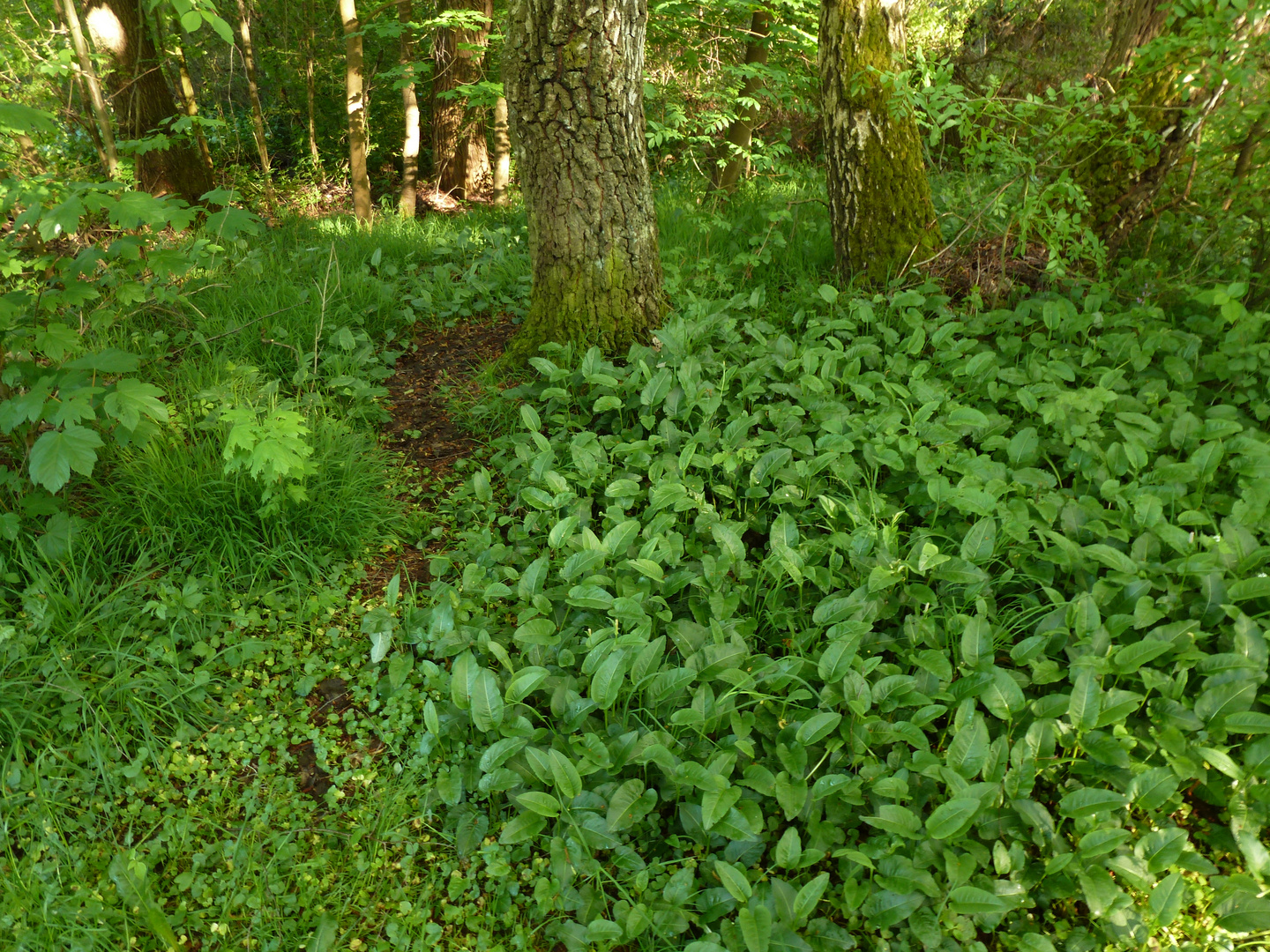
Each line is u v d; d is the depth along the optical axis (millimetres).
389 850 2416
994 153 4883
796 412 3770
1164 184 5152
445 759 2629
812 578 2951
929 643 2732
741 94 7457
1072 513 3129
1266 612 2656
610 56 4168
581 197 4422
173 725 2715
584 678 2736
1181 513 3100
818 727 2369
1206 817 2406
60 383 2879
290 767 2654
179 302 5035
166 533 3289
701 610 2963
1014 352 4348
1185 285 4562
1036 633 2688
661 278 4859
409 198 9672
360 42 8617
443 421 4512
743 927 1977
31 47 6574
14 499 3236
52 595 2850
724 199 7262
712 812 2168
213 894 2256
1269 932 2109
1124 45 5301
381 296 5406
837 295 4840
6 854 2301
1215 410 3629
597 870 2240
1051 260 4289
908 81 4684
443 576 3428
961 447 3676
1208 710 2375
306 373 4383
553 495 3496
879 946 2049
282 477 3338
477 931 2219
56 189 3240
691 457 3486
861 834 2318
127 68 7645
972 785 2205
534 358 4168
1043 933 2127
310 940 2154
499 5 11555
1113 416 3719
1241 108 4512
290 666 2977
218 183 8930
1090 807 2154
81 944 2078
